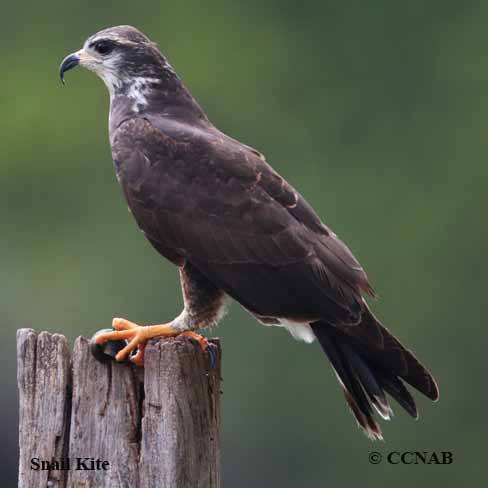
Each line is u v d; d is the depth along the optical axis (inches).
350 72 872.9
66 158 804.0
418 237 791.1
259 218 340.8
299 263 335.3
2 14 863.1
